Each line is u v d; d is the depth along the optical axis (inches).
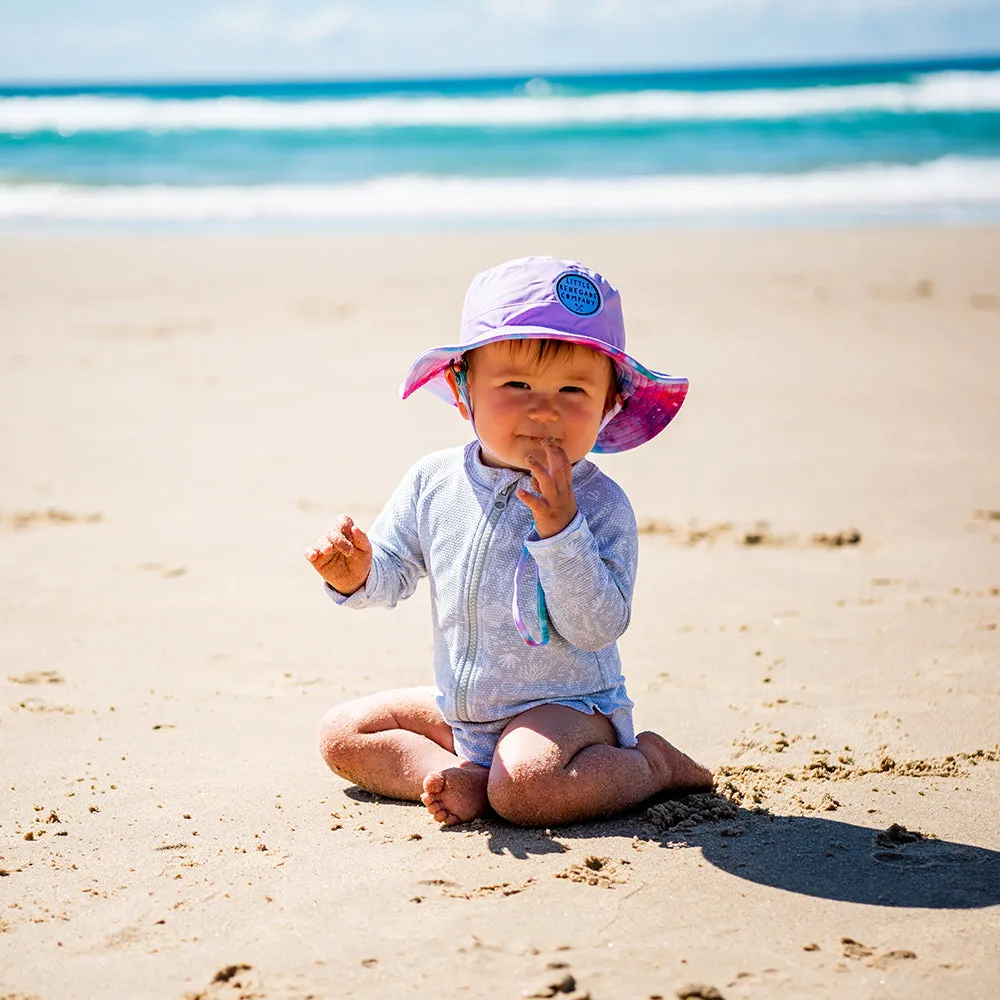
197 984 86.7
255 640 175.2
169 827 114.9
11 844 111.3
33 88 2699.3
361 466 273.6
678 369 364.5
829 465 270.2
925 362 370.9
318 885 102.0
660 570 205.5
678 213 739.4
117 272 539.8
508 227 689.0
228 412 324.8
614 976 86.8
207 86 2701.8
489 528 117.7
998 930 93.4
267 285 508.7
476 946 91.1
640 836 111.2
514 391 113.7
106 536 226.2
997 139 1021.2
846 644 169.6
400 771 120.6
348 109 1459.2
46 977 88.0
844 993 84.7
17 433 303.9
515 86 2314.2
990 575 198.8
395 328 427.5
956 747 134.3
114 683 157.6
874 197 780.6
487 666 117.7
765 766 128.9
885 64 3595.0
